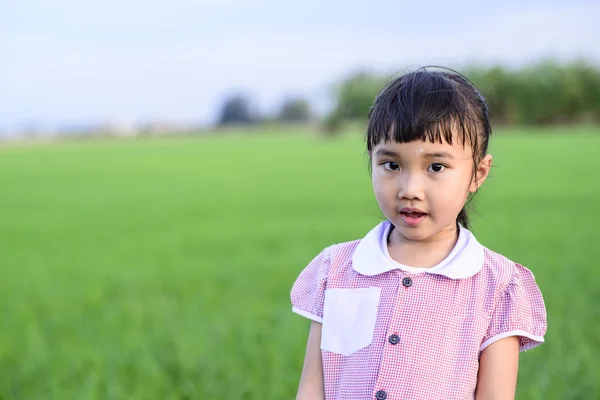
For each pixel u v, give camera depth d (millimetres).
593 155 31031
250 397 5387
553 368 5680
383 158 2447
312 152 44156
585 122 56438
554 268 9680
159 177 30078
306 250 12445
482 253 2574
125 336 7395
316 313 2650
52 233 16203
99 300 9391
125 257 12797
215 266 11414
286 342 6520
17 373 6312
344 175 28406
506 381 2438
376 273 2551
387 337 2459
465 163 2426
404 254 2572
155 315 8328
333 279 2637
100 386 5875
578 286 8641
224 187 25312
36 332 7730
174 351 6602
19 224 17812
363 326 2516
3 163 40344
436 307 2475
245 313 8102
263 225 15977
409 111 2373
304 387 2611
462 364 2434
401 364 2430
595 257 10469
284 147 51000
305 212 17938
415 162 2395
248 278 10320
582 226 13641
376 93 2707
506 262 2590
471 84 2525
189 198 22469
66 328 8023
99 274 11383
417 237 2453
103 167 36344
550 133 49594
